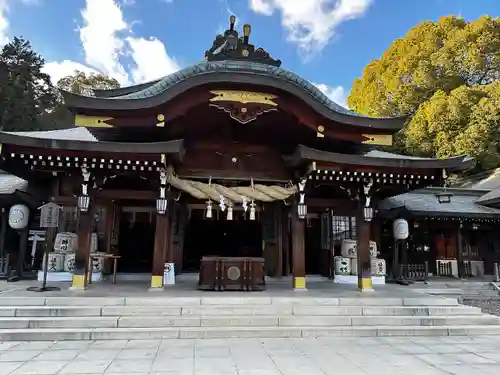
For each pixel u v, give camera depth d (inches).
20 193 472.4
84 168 362.9
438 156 1159.6
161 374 189.6
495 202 663.1
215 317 290.5
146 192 394.0
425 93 1316.4
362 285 398.9
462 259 649.6
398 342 266.5
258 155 442.9
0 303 295.4
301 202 411.2
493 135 1085.8
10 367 197.3
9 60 1425.9
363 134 430.6
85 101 366.6
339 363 214.5
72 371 191.9
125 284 412.5
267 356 224.8
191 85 369.1
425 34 1386.6
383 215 593.0
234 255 586.9
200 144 435.2
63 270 452.4
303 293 365.4
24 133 453.1
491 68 1213.1
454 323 309.0
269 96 390.6
